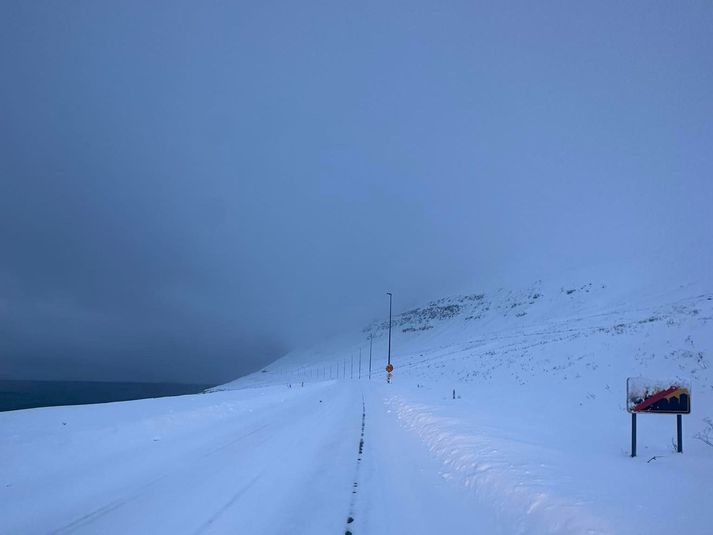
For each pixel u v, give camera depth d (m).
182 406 19.39
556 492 6.84
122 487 8.84
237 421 18.36
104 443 11.75
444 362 61.28
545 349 35.03
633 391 9.96
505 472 8.30
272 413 22.22
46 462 9.78
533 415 17.45
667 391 9.88
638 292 83.38
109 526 6.84
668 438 11.88
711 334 20.88
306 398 33.81
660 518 5.66
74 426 12.55
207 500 8.12
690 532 5.21
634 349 23.50
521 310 119.25
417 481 9.52
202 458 11.56
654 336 24.52
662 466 8.55
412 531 6.78
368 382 57.00
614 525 5.49
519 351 41.78
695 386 16.09
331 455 12.16
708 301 41.47
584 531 5.54
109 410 15.59
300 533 6.68
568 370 24.81
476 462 9.47
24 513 7.28
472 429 13.46
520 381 26.86
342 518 7.32
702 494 6.61
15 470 9.07
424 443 13.31
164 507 7.71
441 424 14.85
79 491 8.45
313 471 10.38
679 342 21.59
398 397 28.44
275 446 13.41
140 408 17.09
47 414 13.64
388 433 16.00
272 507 7.79
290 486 9.10
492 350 55.00
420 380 47.38
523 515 6.62
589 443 11.89
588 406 17.45
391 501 8.21
